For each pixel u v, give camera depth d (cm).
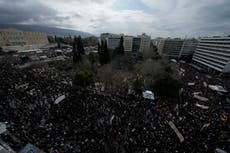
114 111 2980
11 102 2980
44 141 2075
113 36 15475
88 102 3275
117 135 2316
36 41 14300
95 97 3591
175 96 4022
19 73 4947
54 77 5031
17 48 11294
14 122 2389
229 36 8588
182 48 13750
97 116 2775
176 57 14275
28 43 13412
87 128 2405
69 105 3091
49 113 2769
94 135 2270
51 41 16862
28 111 2742
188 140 2280
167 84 4103
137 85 4484
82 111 2895
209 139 2323
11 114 2588
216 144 2227
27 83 3991
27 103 3028
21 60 7675
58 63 7475
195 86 5212
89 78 4750
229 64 8319
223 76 8406
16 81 4106
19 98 3153
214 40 9900
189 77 6569
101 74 5462
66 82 4719
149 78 5144
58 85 4206
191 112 3209
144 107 3272
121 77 5350
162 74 4944
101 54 7162
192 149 2098
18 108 2800
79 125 2459
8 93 3322
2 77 4319
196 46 13562
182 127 2605
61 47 14300
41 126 2367
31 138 2123
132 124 2584
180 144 2180
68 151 1956
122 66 7200
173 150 2064
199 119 2919
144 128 2481
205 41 11281
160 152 2020
